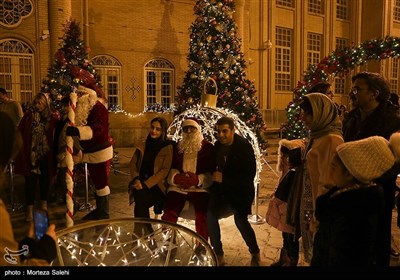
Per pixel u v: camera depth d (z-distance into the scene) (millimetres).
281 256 3922
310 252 3203
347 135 3619
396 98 4766
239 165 3973
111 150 5520
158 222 2754
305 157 3232
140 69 15211
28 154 5469
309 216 3217
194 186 4180
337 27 21703
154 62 15602
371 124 3268
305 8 20078
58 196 6953
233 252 4531
